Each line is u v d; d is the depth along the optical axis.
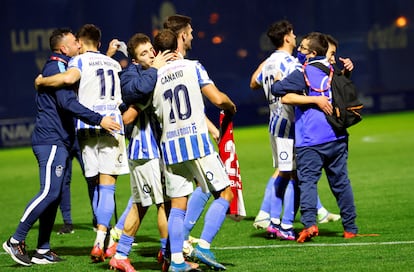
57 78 17.70
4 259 19.08
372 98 66.69
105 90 18.89
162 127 16.08
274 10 65.50
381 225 21.38
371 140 46.38
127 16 61.53
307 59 19.48
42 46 59.78
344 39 68.12
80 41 19.20
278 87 18.98
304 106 19.08
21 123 55.81
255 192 29.19
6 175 38.78
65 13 60.25
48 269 17.58
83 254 19.47
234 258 17.77
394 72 69.44
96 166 18.88
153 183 16.50
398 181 29.84
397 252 17.48
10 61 58.72
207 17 63.97
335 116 18.97
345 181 19.52
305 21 66.69
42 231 18.28
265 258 17.58
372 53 68.81
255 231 21.64
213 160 15.98
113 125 17.84
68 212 23.03
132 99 16.09
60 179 18.05
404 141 45.00
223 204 16.23
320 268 16.14
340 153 19.28
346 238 19.67
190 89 15.91
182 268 15.98
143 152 16.45
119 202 29.02
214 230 16.14
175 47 16.44
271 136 20.55
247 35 64.75
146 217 25.14
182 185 16.05
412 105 68.31
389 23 69.62
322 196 27.53
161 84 15.95
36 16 59.59
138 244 20.47
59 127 18.06
